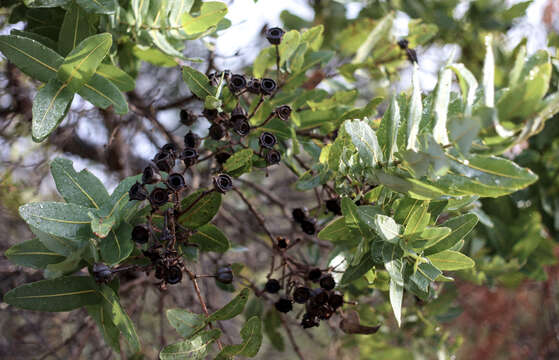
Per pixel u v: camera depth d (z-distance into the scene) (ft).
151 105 2.56
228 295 3.42
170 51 2.10
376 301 2.84
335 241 2.20
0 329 2.96
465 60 3.37
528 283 4.24
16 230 2.98
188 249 2.06
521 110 1.60
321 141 2.31
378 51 2.70
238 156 2.01
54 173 1.92
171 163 1.91
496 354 4.42
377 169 1.82
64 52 2.03
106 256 1.90
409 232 1.85
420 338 2.88
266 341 4.15
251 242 3.51
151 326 3.23
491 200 2.85
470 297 4.20
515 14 3.23
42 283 1.92
